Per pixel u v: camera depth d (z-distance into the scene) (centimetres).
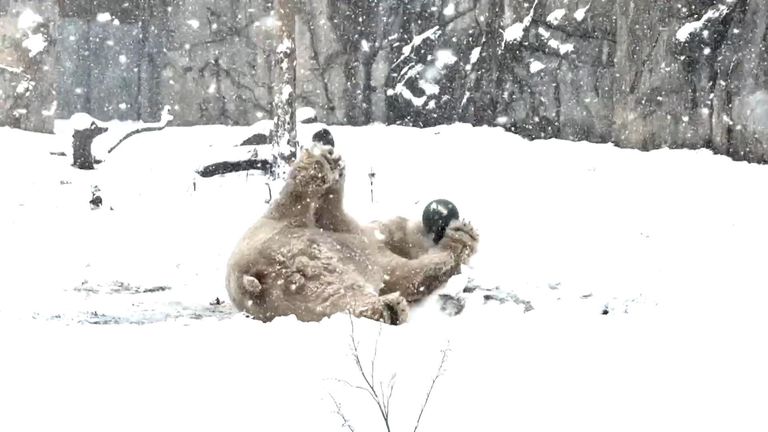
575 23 2611
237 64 3206
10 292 935
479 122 2842
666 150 2339
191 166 2147
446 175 2038
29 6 3177
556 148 2416
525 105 2731
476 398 386
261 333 490
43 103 3197
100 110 3231
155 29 3225
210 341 478
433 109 2934
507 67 2769
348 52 3034
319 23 3041
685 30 2322
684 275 915
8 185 1938
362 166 2159
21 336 505
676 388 401
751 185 1836
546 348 462
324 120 3078
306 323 516
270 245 668
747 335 496
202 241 1393
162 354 458
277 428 358
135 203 1767
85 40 3209
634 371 425
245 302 670
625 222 1461
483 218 1506
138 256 1265
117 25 3219
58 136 2566
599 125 2566
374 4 3008
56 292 933
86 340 492
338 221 709
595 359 443
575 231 1364
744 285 820
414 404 378
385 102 3016
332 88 3066
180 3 3212
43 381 420
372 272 687
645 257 1082
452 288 697
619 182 1925
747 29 2222
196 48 3219
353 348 444
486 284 805
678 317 564
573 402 384
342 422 360
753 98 2189
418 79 2955
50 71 3198
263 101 3200
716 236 1283
